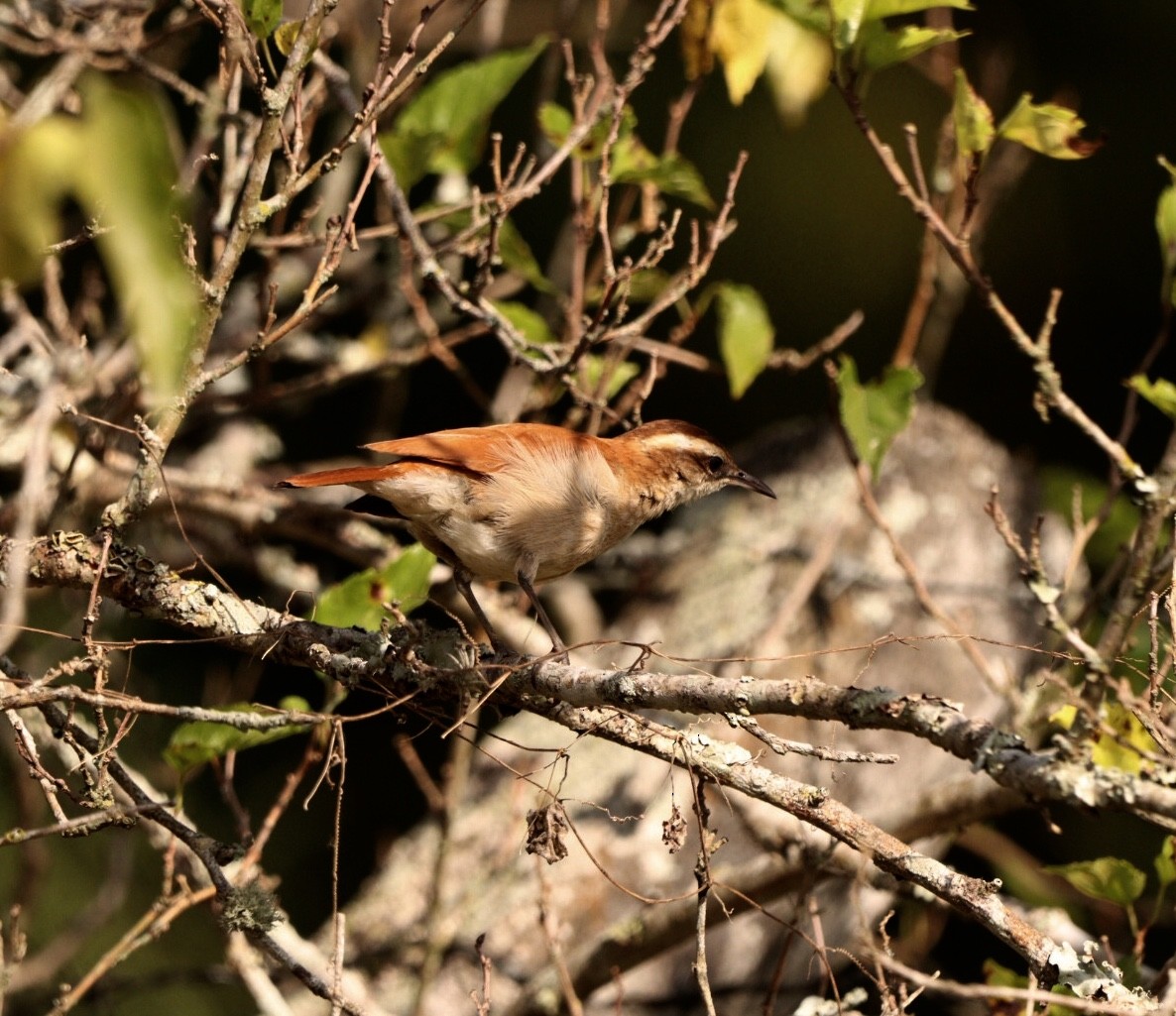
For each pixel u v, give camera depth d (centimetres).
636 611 1395
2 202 319
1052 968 585
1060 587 862
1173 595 657
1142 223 1714
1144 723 587
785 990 1020
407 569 847
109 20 955
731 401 1756
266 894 680
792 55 998
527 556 886
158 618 730
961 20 1717
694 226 905
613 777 1138
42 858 1056
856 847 609
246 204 658
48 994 1067
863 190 1748
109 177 325
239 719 617
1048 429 1728
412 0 1288
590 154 988
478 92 978
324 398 1748
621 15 1398
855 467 925
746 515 1442
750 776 630
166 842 898
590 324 895
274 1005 866
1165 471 755
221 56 888
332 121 1388
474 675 698
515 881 1096
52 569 718
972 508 1359
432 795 992
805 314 1741
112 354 1064
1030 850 1405
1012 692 875
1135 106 1720
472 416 1778
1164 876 734
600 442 973
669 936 931
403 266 1005
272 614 742
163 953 1327
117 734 662
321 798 1566
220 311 679
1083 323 1727
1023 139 762
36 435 770
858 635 1227
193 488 1173
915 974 547
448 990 1041
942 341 1476
